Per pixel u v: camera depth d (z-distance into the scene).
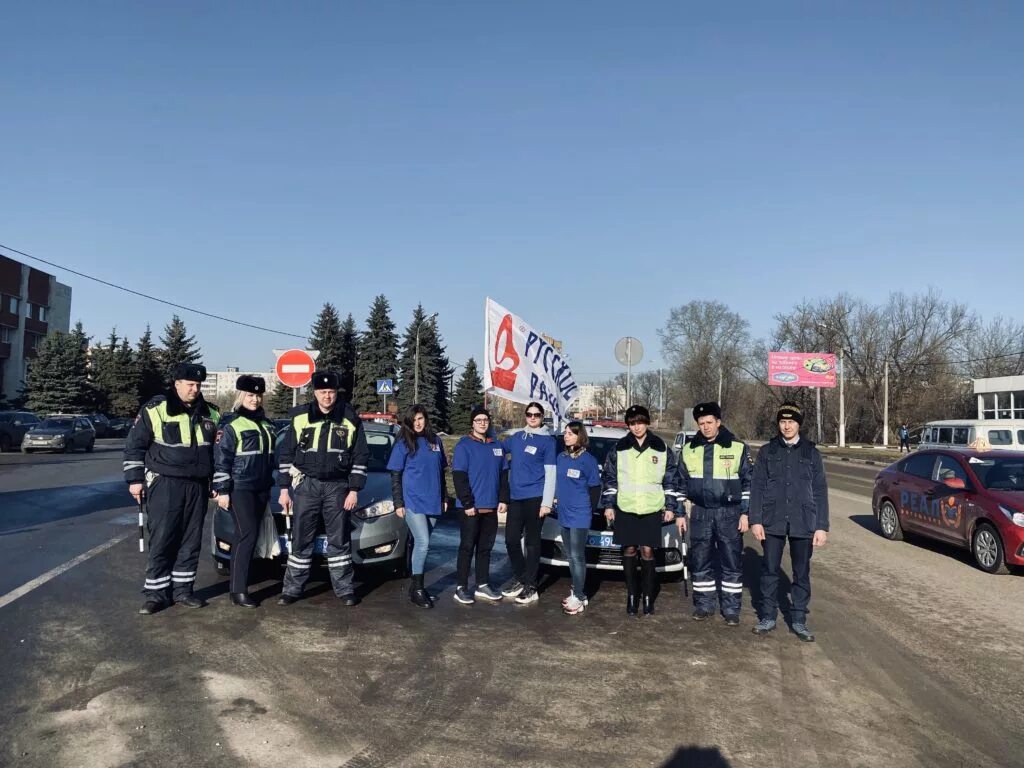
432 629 6.14
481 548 7.23
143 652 5.26
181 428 6.33
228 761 3.70
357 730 4.13
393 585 7.70
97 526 10.55
